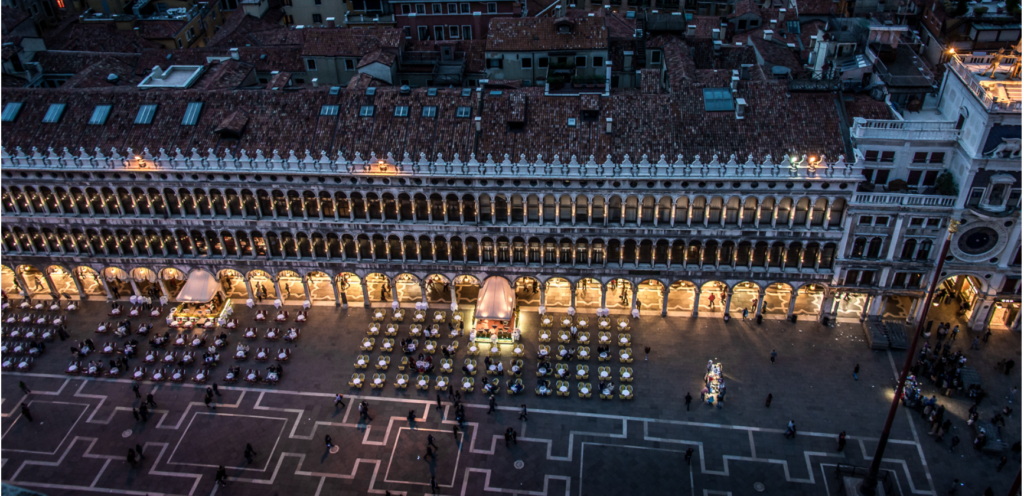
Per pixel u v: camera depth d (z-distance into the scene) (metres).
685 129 66.69
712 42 88.75
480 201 68.81
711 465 59.06
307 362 70.94
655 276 71.75
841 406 63.91
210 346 72.31
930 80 69.50
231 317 76.50
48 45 103.75
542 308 75.75
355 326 75.56
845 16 104.81
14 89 74.81
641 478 58.16
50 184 71.69
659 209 67.81
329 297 79.62
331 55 90.31
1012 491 45.12
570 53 87.19
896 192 65.19
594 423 63.28
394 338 73.62
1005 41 101.25
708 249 70.06
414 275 74.69
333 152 68.75
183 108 72.50
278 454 61.19
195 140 70.31
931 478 57.16
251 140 70.06
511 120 68.25
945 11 104.88
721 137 65.94
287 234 73.00
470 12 106.00
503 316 70.12
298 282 81.81
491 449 61.06
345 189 68.94
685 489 57.16
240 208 71.81
